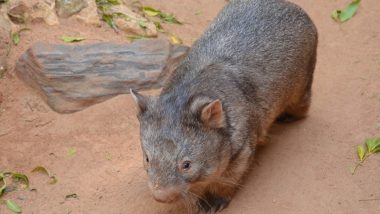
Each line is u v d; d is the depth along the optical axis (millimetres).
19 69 7254
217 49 6172
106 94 7160
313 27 6836
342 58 8016
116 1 8406
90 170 6449
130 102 7117
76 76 7102
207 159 5359
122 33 7980
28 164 6508
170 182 5211
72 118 6996
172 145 5250
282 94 6375
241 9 6609
